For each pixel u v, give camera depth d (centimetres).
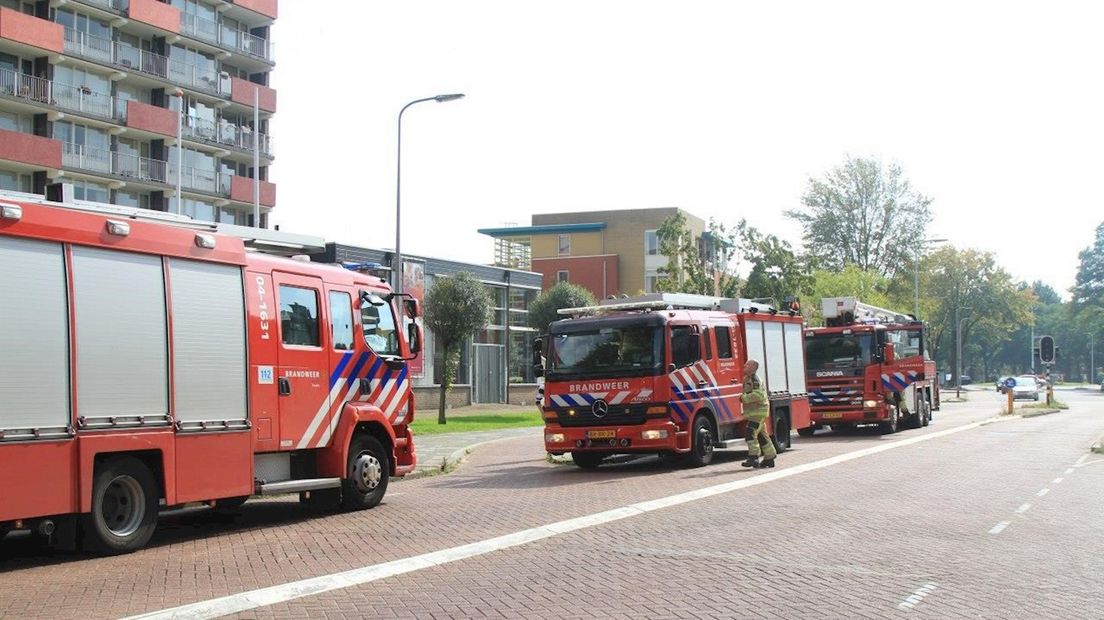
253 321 1152
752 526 1116
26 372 882
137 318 998
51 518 920
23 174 4541
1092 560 924
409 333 1434
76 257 941
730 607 733
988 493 1431
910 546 991
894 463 1891
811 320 4591
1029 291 9925
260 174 5903
